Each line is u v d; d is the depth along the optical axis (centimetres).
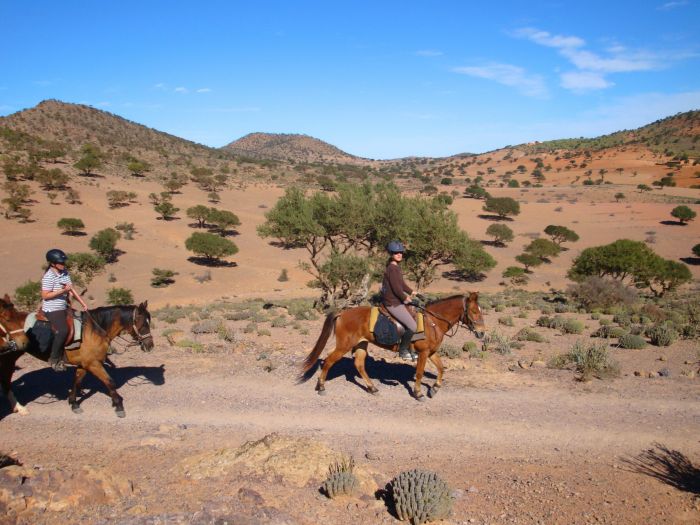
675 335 1739
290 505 567
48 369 1114
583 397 1028
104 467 663
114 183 10712
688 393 1067
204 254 6812
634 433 859
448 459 755
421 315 966
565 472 715
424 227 3247
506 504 623
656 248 7619
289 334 1928
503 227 8106
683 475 710
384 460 744
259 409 927
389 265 953
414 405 963
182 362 1220
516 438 834
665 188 14612
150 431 812
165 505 548
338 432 838
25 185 8319
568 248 7906
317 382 1069
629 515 597
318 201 3303
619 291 2931
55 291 817
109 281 5709
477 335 982
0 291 4972
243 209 9944
